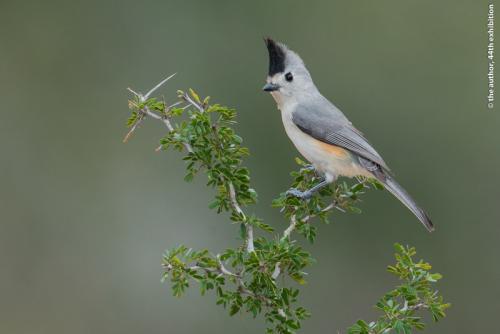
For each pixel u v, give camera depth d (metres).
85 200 14.61
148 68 15.13
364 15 15.02
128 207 14.41
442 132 14.41
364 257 13.56
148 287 13.78
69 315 13.57
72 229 14.38
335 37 15.01
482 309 13.48
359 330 5.73
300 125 9.12
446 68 14.69
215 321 13.23
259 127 14.23
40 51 15.40
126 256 14.05
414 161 14.31
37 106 15.18
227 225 14.10
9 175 14.70
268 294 5.89
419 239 13.59
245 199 6.43
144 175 14.59
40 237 14.28
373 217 13.57
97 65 15.30
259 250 5.88
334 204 7.00
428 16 14.94
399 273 5.89
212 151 6.45
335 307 13.43
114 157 14.82
